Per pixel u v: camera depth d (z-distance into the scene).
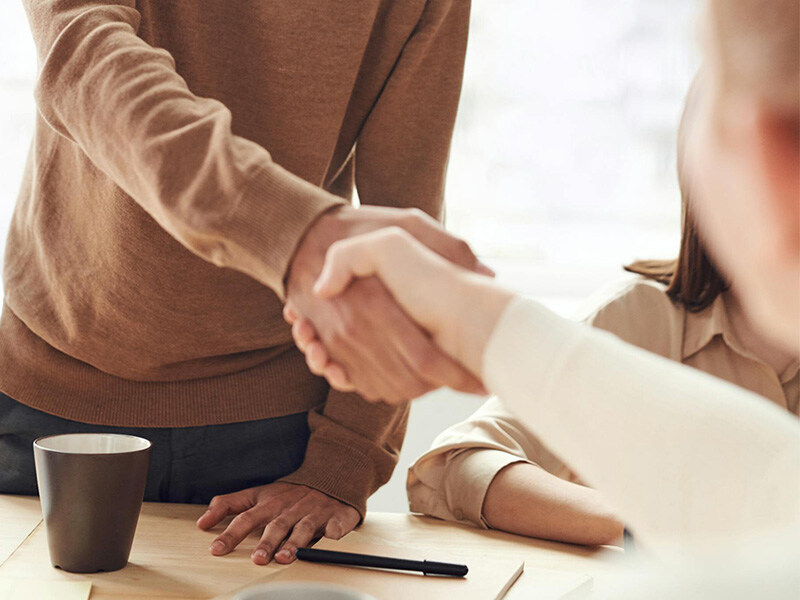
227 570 0.85
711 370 1.24
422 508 1.14
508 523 1.05
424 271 0.60
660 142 2.42
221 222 0.72
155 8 1.04
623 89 2.40
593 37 2.38
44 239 1.08
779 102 0.26
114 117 0.79
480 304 0.56
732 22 0.27
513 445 1.15
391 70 1.13
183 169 0.74
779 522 0.38
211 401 1.11
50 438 0.84
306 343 0.70
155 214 0.78
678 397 0.43
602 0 2.37
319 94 1.09
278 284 0.72
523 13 2.36
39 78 0.85
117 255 1.02
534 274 2.40
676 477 0.41
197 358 1.10
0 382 1.10
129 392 1.10
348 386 0.72
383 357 0.67
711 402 0.43
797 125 0.27
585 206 2.43
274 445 1.14
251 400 1.13
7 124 2.19
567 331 0.49
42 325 1.08
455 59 1.15
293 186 0.72
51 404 1.09
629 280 1.30
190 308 1.05
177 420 1.10
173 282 1.03
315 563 0.87
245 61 1.08
